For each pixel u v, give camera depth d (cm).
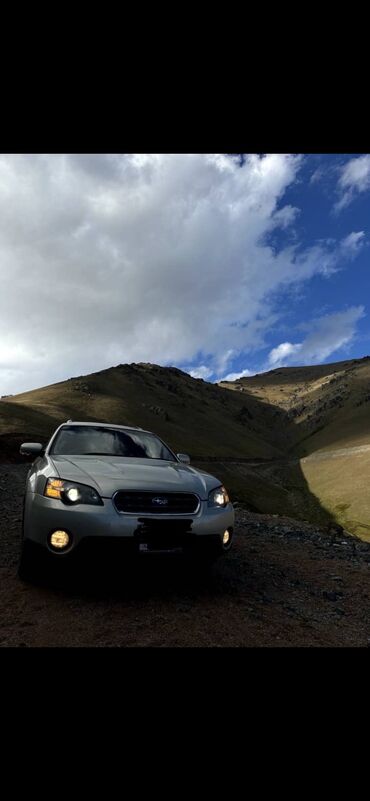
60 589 407
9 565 486
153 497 388
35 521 382
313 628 371
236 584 475
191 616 367
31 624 330
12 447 3153
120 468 432
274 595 454
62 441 544
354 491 8206
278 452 17712
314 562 633
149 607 379
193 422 17875
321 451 15638
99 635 319
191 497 412
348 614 423
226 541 431
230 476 10062
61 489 384
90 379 19212
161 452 581
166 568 395
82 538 358
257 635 342
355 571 600
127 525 362
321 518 6656
